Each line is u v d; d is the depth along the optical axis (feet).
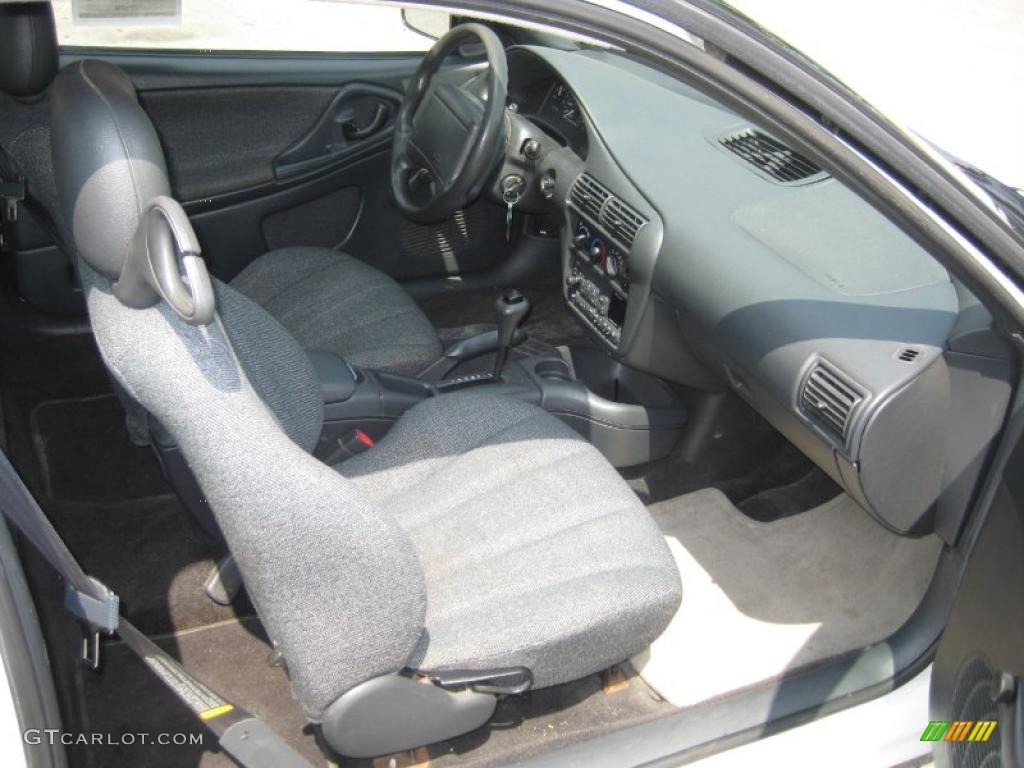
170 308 3.74
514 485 5.57
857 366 5.14
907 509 5.38
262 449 3.62
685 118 7.43
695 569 6.87
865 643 6.30
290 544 3.70
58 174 3.85
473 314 9.23
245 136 8.07
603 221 7.02
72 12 3.57
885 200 3.93
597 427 7.33
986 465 4.98
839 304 5.46
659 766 4.69
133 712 5.49
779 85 3.67
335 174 8.46
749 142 7.14
